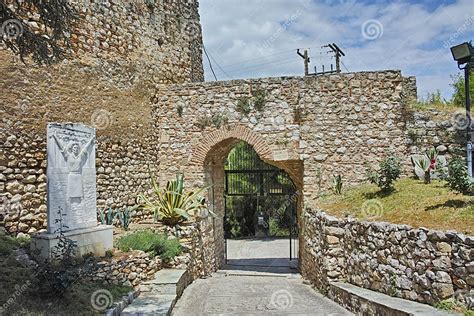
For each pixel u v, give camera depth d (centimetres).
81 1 1058
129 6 1218
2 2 638
